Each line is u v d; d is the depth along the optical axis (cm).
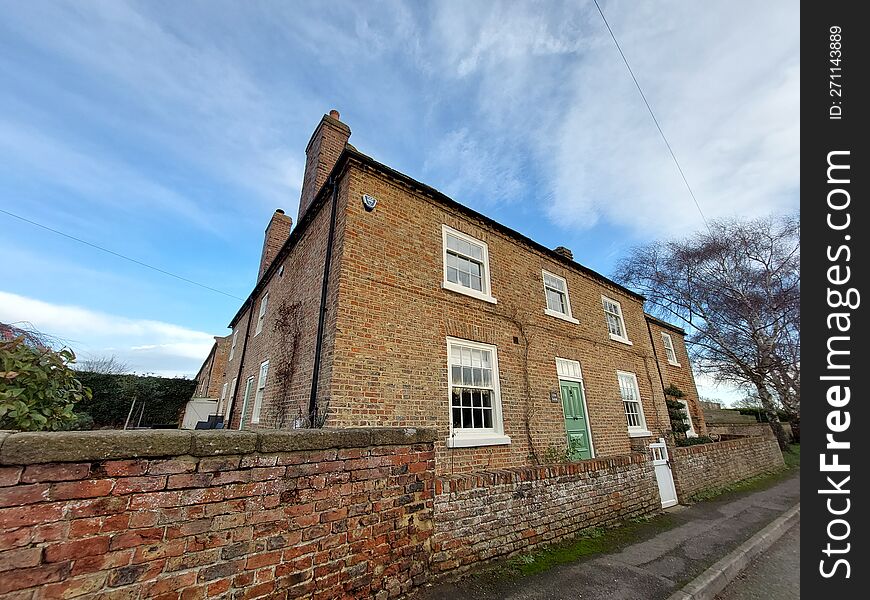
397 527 342
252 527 256
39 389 299
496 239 902
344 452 317
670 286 2195
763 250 1977
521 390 788
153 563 215
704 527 608
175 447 233
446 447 623
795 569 480
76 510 198
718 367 2072
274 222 1447
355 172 675
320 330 614
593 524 565
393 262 667
